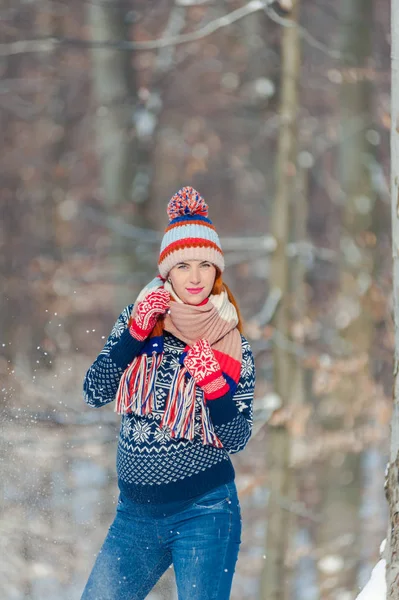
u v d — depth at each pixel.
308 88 20.09
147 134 17.72
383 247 16.48
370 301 16.08
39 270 20.56
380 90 16.52
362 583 16.97
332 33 18.86
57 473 11.48
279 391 14.84
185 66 22.38
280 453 14.89
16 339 20.36
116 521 5.34
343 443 15.47
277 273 15.09
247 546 17.09
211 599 5.00
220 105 23.50
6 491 10.30
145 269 17.58
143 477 5.11
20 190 25.27
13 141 25.66
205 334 5.14
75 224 25.36
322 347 17.08
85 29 21.14
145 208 17.89
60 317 20.81
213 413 4.95
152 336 5.14
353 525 17.09
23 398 13.09
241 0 18.12
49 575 10.14
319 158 21.70
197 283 5.16
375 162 16.38
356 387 15.58
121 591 5.20
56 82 24.31
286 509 15.15
